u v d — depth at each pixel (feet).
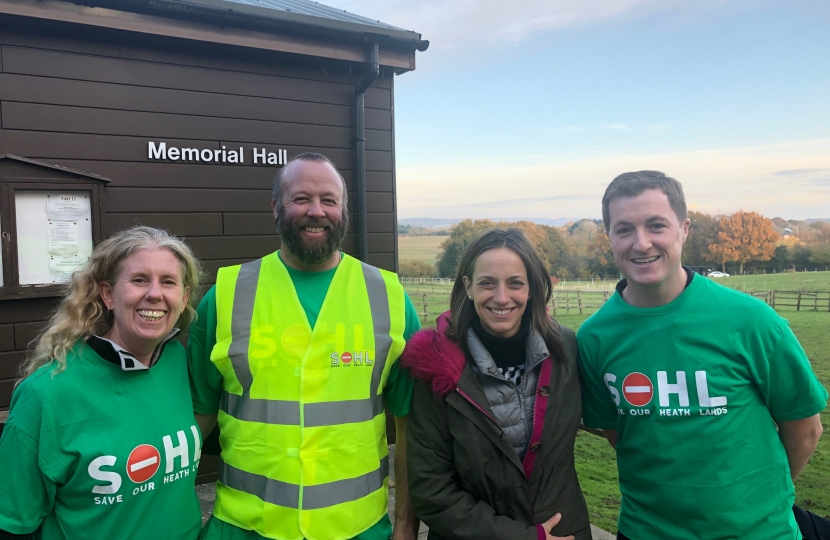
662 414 5.55
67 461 4.63
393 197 14.75
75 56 11.14
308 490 5.48
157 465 5.02
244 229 12.89
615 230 5.84
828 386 19.90
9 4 10.18
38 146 10.85
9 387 10.70
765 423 5.56
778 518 5.42
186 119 12.20
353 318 6.02
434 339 5.91
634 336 5.83
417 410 5.84
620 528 6.09
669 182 5.74
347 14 15.34
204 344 6.03
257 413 5.68
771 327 5.44
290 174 5.94
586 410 6.48
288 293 5.99
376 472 5.97
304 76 13.46
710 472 5.36
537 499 5.63
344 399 5.79
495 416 5.65
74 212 11.05
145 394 5.18
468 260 5.80
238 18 11.71
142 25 11.20
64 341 4.99
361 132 13.92
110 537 4.71
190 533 5.33
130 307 5.04
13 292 10.50
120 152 11.57
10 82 10.61
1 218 10.38
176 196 12.14
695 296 5.69
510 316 5.61
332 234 5.96
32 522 4.56
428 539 6.00
